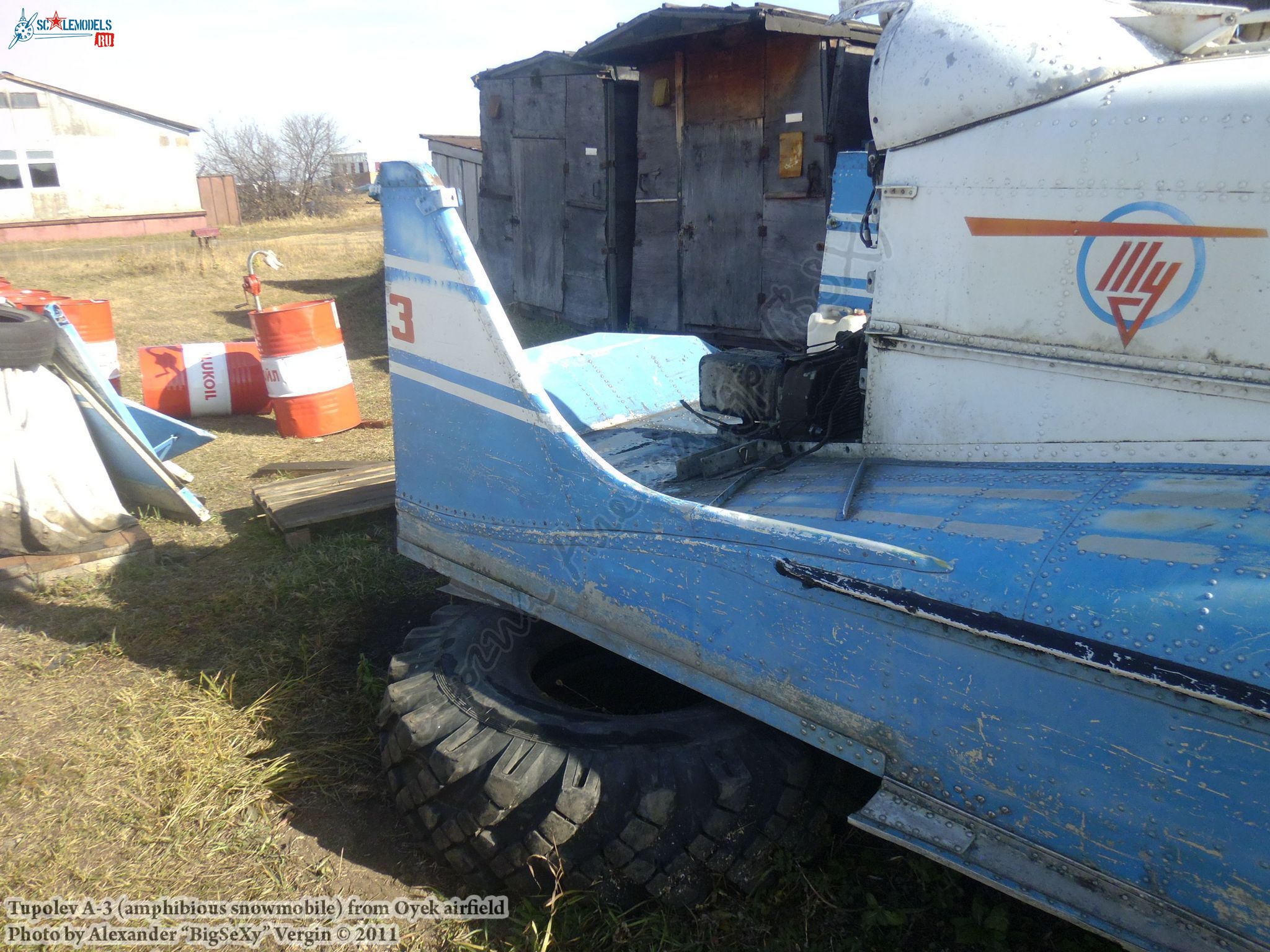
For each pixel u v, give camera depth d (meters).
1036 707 1.66
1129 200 1.88
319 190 33.66
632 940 2.23
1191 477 1.82
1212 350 1.81
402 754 2.51
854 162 4.17
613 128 9.52
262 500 5.00
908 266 2.32
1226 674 1.41
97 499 4.68
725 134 8.24
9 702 3.33
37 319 4.60
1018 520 1.85
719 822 2.25
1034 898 1.67
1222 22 1.97
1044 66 2.00
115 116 25.34
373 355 9.72
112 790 2.85
